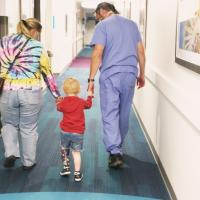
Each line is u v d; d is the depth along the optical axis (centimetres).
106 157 404
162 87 361
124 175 356
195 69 245
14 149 362
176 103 292
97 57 363
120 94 374
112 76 364
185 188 268
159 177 354
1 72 339
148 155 417
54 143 448
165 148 348
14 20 520
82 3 1844
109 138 370
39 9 717
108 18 373
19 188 320
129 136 492
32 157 359
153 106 432
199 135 231
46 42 895
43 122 551
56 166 372
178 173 291
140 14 607
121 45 364
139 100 586
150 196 313
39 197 304
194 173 244
